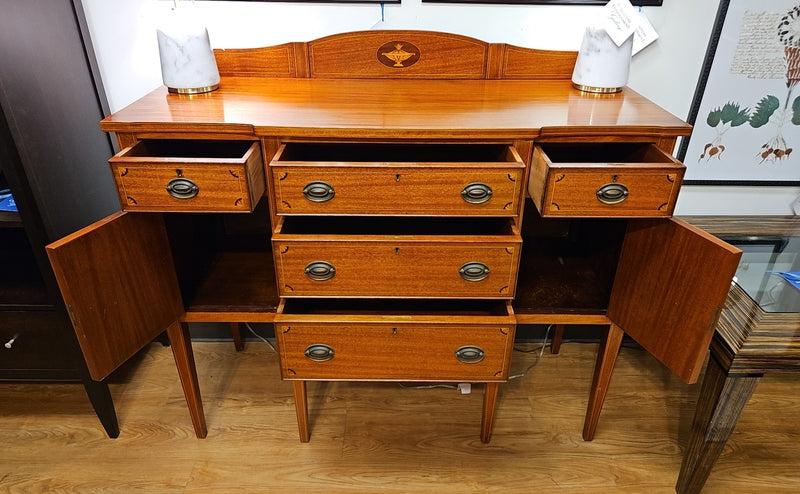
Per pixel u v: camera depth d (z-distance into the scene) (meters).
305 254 1.06
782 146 1.49
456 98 1.18
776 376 1.60
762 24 1.32
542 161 0.99
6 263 1.39
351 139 0.99
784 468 1.31
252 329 1.73
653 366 1.65
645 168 0.95
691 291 0.96
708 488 1.25
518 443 1.38
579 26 1.34
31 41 1.08
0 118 1.00
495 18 1.32
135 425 1.42
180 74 1.15
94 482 1.26
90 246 0.94
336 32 1.34
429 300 1.28
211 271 1.34
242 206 0.99
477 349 1.16
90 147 1.32
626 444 1.38
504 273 1.08
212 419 1.44
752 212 1.61
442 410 1.48
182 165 0.95
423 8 1.31
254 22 1.32
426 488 1.26
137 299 1.07
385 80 1.33
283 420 1.44
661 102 1.43
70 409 1.47
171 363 1.64
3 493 1.23
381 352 1.16
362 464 1.32
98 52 1.33
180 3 1.29
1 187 1.25
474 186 0.98
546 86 1.29
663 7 1.31
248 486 1.26
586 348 1.73
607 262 1.26
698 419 1.14
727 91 1.41
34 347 1.28
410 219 1.28
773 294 1.27
